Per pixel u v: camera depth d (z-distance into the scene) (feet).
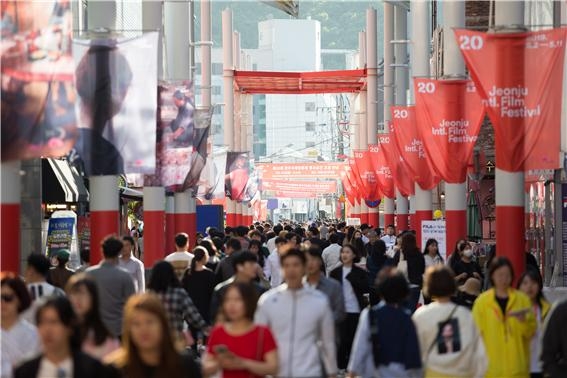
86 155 124.06
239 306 64.28
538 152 120.57
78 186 204.13
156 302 56.24
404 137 212.43
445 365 71.72
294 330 72.43
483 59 120.78
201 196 298.35
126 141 123.95
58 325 53.78
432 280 72.79
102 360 57.82
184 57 217.15
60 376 53.72
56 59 102.58
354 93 490.49
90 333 63.16
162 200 183.93
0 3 102.68
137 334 55.52
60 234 176.24
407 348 70.90
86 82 124.47
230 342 64.13
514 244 123.54
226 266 124.88
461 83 167.84
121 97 124.06
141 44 124.67
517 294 79.61
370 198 394.11
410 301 133.69
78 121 124.26
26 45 102.58
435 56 310.24
